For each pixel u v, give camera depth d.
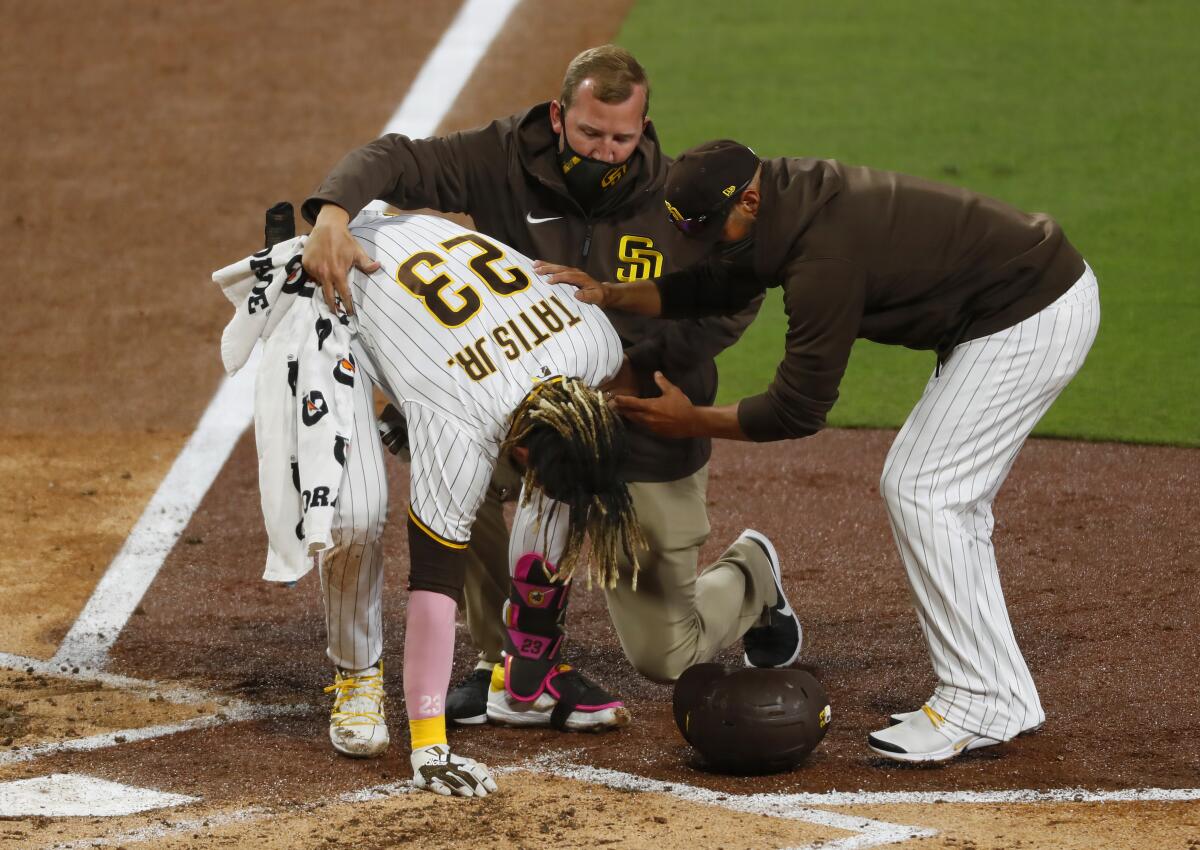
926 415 15.48
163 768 15.80
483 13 54.31
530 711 17.09
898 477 15.63
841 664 18.81
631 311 16.20
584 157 16.33
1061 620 19.75
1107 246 36.16
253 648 19.47
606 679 18.59
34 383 29.91
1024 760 15.85
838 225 14.55
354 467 15.12
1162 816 14.39
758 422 15.27
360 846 13.77
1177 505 23.72
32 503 24.38
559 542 16.20
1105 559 21.77
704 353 17.12
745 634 18.94
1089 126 44.03
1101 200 38.94
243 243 37.25
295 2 56.03
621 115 15.98
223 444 27.16
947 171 40.81
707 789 15.20
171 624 20.25
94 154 43.22
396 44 51.69
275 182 41.22
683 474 16.83
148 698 17.89
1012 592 20.77
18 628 19.97
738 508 24.47
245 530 23.66
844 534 23.27
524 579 16.47
